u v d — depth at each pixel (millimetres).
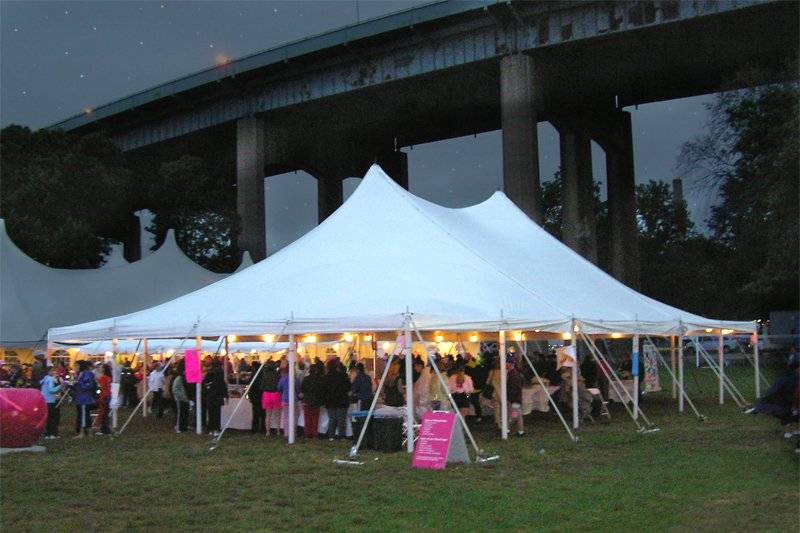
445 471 11516
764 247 41125
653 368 24484
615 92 63312
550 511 8805
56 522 8578
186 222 64000
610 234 70625
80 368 16406
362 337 18250
